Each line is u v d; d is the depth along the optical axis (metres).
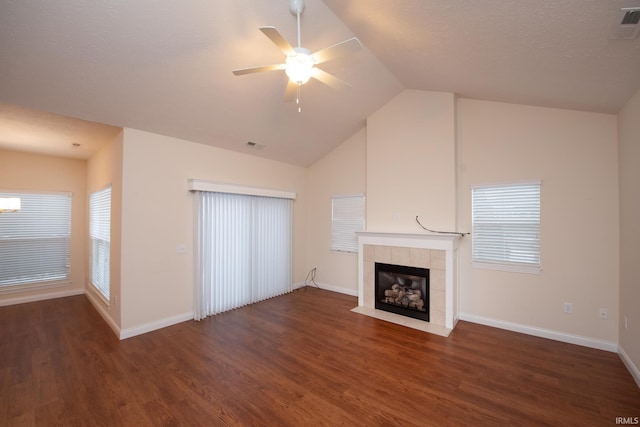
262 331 3.61
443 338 3.38
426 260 3.94
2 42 2.15
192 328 3.70
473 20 2.08
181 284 3.94
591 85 2.53
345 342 3.28
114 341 3.30
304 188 5.95
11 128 3.46
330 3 2.49
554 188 3.33
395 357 2.93
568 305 3.25
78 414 2.09
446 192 3.92
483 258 3.81
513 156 3.60
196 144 4.12
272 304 4.73
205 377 2.56
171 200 3.85
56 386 2.43
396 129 4.38
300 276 5.87
